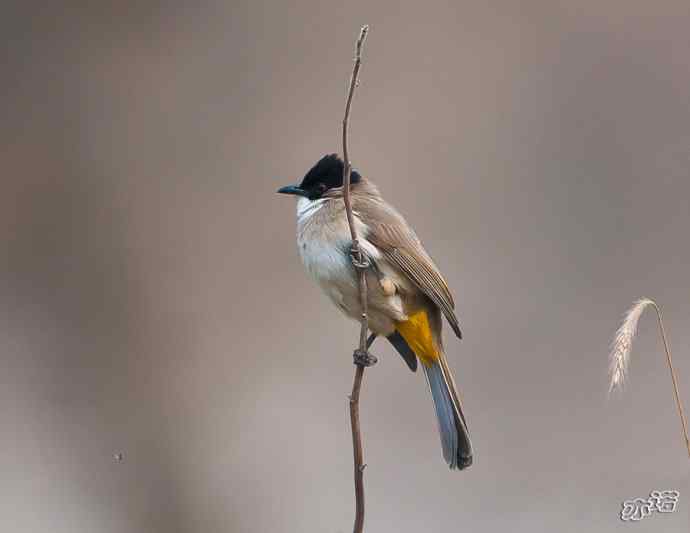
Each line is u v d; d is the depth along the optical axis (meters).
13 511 10.22
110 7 14.75
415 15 14.92
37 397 11.38
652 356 11.09
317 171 7.66
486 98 14.12
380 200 7.49
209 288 12.47
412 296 7.15
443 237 12.62
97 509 10.35
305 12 15.00
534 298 11.89
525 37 14.63
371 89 14.34
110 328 12.13
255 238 13.01
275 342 11.74
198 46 14.79
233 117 14.21
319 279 7.27
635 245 12.52
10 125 14.03
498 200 13.07
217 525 10.18
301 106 14.35
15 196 13.48
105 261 12.79
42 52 14.47
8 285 12.63
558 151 13.62
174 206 13.33
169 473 10.64
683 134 13.69
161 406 11.24
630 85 14.12
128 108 14.27
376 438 10.43
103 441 10.95
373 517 9.73
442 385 7.14
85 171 13.69
